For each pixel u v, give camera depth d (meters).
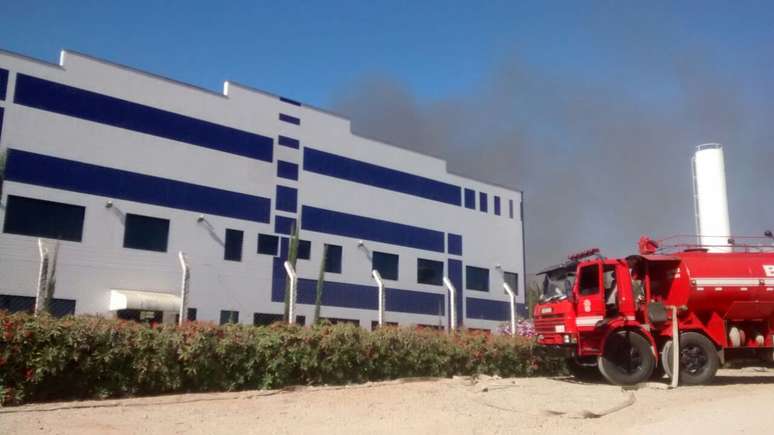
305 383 13.94
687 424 9.55
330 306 31.41
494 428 9.23
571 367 17.19
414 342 15.88
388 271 34.66
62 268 23.39
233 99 29.38
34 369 10.77
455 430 9.00
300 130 31.86
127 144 25.64
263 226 29.50
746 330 16.44
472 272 39.19
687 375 15.49
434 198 37.75
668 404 11.86
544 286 17.22
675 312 15.52
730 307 15.98
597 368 16.67
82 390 11.44
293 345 13.80
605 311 15.21
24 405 10.48
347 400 11.80
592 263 15.58
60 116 24.02
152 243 26.00
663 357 15.51
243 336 13.25
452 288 30.59
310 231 31.33
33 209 23.16
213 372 12.73
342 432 8.71
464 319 37.72
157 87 26.88
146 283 25.41
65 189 23.78
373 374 15.04
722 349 15.92
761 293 15.84
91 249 24.17
